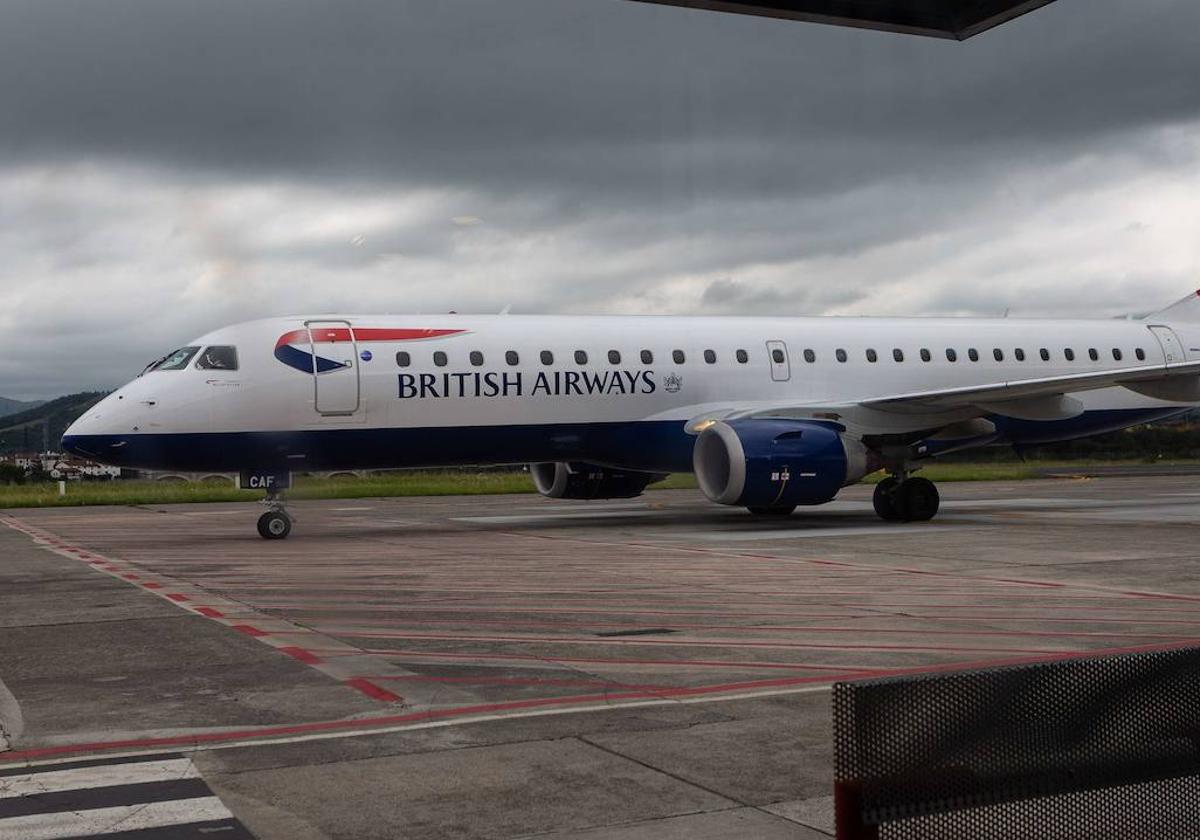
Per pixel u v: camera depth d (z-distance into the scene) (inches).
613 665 312.8
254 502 1343.5
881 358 886.4
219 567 575.5
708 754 224.2
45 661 327.6
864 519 864.3
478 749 229.3
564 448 797.2
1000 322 953.5
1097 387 756.0
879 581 485.4
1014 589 456.4
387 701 271.4
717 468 770.2
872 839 130.2
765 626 374.0
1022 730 139.9
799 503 760.3
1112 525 779.4
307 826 185.5
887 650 330.6
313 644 349.1
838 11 189.2
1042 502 1051.9
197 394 712.4
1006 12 184.2
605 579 503.2
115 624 392.2
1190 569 519.5
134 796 201.5
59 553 677.3
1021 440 939.3
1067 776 142.1
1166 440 1943.9
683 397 820.6
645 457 821.9
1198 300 1051.3
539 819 187.9
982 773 137.1
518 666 312.3
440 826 185.2
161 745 235.1
